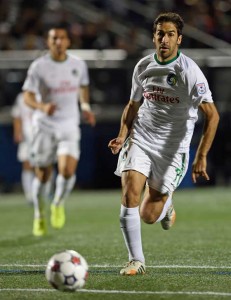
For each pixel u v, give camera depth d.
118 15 76.50
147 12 76.69
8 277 22.25
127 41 70.62
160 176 23.09
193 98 22.28
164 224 25.58
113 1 77.88
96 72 63.56
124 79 63.56
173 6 76.94
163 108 22.73
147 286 20.25
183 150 23.23
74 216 44.12
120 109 62.66
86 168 61.50
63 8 76.19
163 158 22.97
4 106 62.78
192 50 67.25
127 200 22.06
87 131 61.09
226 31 74.06
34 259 26.41
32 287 20.48
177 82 22.17
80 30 70.56
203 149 21.91
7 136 61.00
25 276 22.42
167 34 21.83
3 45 67.31
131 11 77.12
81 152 61.16
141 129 23.09
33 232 35.97
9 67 63.41
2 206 52.06
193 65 22.14
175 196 56.03
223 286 20.19
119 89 63.47
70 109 36.06
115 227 37.84
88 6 77.62
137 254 22.28
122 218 22.17
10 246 30.44
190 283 20.72
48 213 45.81
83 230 36.69
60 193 35.66
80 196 57.78
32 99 35.12
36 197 34.81
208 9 76.38
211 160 62.12
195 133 60.06
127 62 63.62
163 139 22.91
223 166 62.09
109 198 55.47
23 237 33.94
